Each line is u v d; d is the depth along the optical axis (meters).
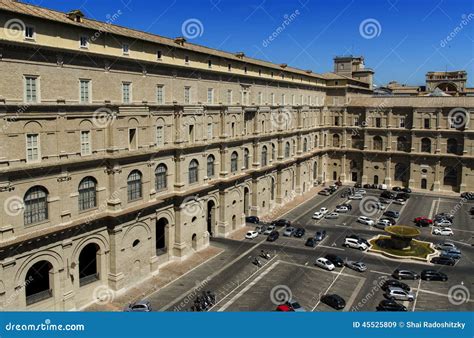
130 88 55.72
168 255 64.56
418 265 65.88
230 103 79.31
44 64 44.16
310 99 119.25
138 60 55.91
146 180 57.75
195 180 69.31
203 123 69.88
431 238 79.00
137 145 55.81
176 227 65.12
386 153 121.50
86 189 49.72
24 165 42.12
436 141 115.00
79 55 47.91
